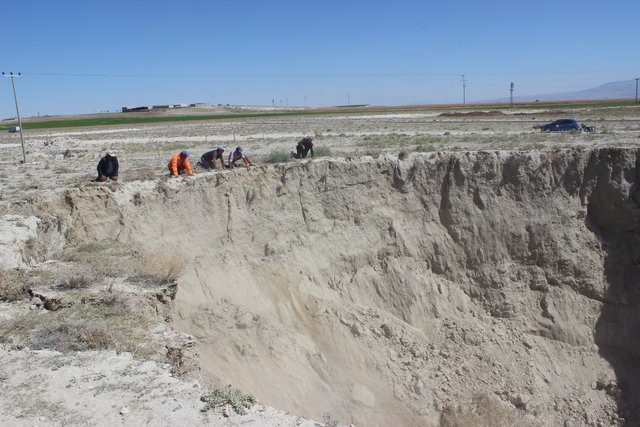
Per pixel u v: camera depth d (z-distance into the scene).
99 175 20.67
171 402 7.79
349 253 21.56
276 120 77.75
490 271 21.75
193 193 19.81
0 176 24.94
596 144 28.64
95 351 9.27
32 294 11.37
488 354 19.81
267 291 19.25
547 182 21.89
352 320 19.48
